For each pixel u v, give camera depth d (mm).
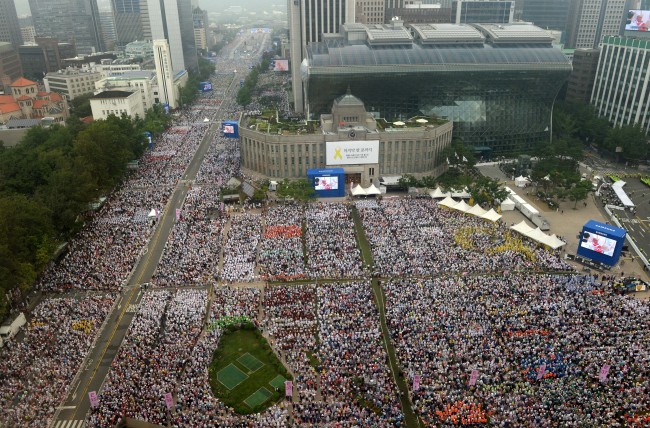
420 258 127688
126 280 123438
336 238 140250
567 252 138375
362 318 101562
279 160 192500
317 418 79000
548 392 80438
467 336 94188
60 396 85750
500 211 163875
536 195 183000
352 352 92562
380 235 141250
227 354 96938
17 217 118125
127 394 83375
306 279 121438
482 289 110000
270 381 90062
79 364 93375
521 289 109688
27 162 168250
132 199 177250
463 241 136875
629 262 133750
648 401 79500
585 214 166750
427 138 192500
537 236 138625
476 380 83000
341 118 193500
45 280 122062
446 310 101812
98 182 175250
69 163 165000
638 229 156125
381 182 186625
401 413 79750
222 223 153500
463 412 77750
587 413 76875
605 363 86562
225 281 120812
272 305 108688
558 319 98250
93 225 153875
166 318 105062
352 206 169875
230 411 82875
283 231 146125
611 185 192625
